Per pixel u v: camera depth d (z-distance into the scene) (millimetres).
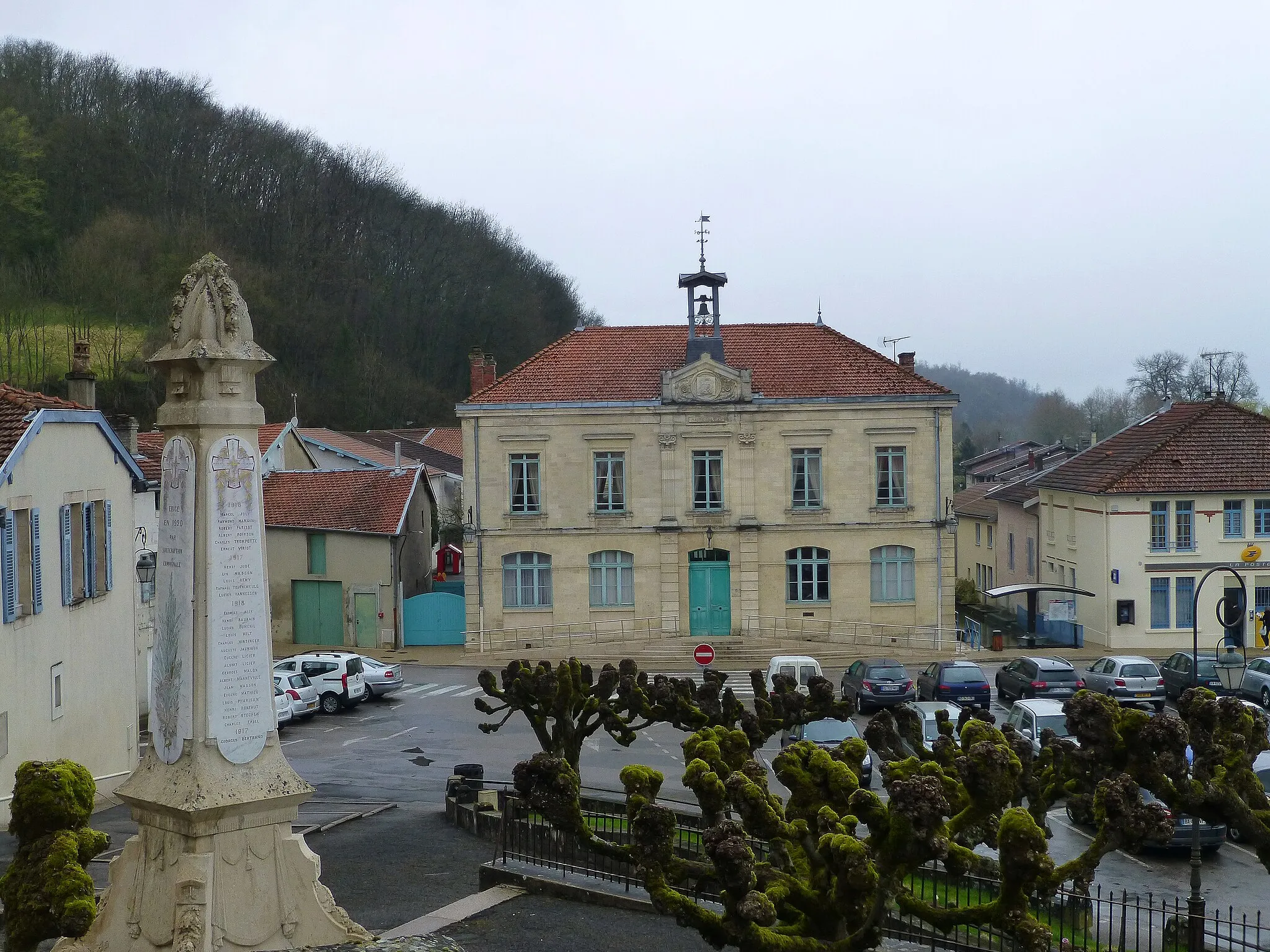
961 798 13367
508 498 48812
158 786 12438
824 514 48781
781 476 48750
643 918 15297
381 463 68688
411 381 95062
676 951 13992
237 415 12648
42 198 84250
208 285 12656
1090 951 15531
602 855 13508
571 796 13398
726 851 10539
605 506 48969
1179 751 13500
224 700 12430
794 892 11602
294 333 88750
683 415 48500
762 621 49000
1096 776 14477
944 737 16094
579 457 48750
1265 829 13844
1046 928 10898
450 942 14109
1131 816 12023
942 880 17203
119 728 28688
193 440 12500
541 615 49094
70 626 25531
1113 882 20031
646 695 20984
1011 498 60438
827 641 48750
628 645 48031
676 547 48844
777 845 12211
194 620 12367
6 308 75750
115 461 28656
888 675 36406
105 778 27438
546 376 49406
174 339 12719
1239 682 25859
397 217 103312
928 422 48781
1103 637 49250
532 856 17328
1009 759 11898
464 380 100312
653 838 11750
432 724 35812
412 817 23375
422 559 57594
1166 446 49594
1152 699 36438
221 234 89000
